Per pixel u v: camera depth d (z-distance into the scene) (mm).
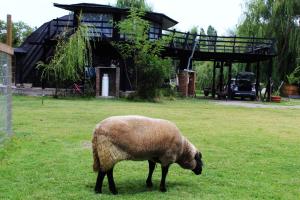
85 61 26719
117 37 28703
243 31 41531
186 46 31500
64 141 11141
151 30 32625
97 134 6551
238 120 17984
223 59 34938
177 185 7641
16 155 9141
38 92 28219
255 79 37688
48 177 7691
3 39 19812
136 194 6977
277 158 10172
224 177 8266
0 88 9617
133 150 6621
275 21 40594
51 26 33562
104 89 27734
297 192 7484
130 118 6773
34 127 13195
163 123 7016
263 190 7492
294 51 40438
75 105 20984
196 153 7594
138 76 26828
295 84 42531
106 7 28688
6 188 6949
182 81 33406
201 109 22422
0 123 9742
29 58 33875
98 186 6898
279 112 23016
